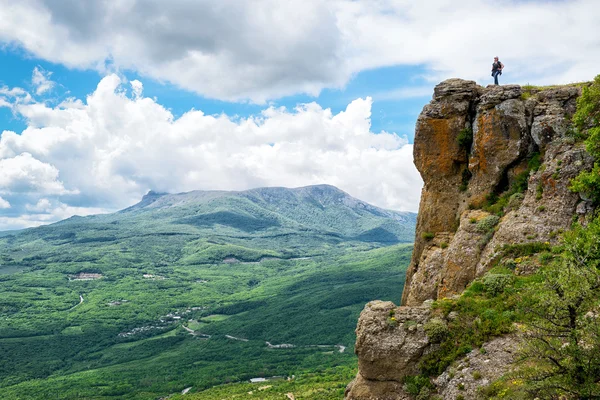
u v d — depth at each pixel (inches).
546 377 616.1
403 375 877.2
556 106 1337.4
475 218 1310.3
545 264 1026.1
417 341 889.5
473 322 889.5
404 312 941.8
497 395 701.9
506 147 1350.9
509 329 837.8
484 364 797.9
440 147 1477.6
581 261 742.5
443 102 1491.1
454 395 782.5
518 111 1352.1
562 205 1140.5
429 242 1444.4
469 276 1198.3
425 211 1487.5
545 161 1250.0
